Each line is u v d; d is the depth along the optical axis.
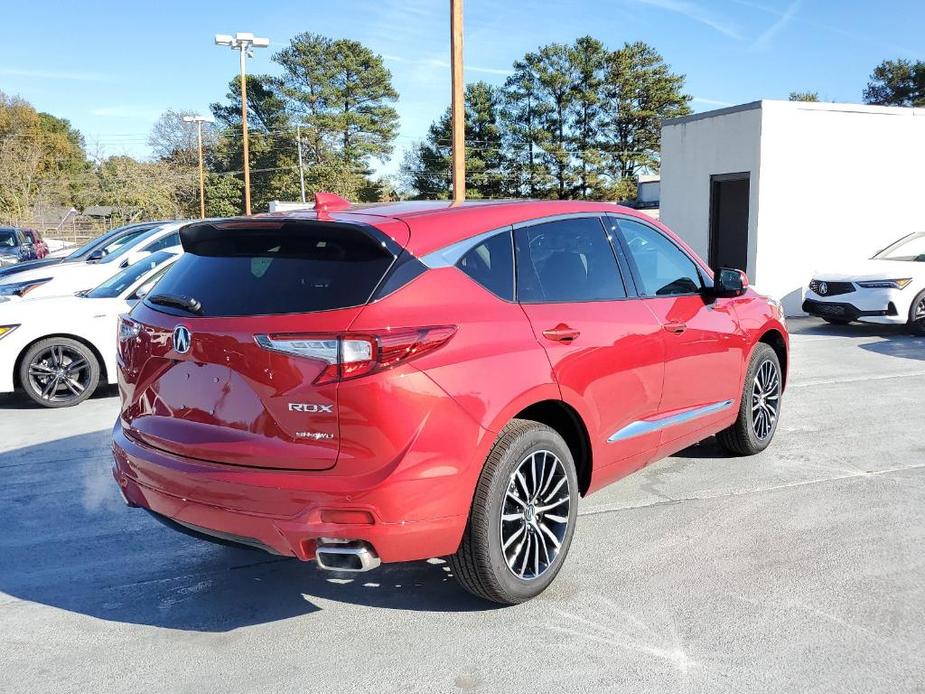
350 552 3.01
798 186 14.58
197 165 84.50
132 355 3.51
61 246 45.91
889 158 15.06
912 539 4.22
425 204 3.82
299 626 3.43
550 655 3.14
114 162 70.56
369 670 3.06
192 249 3.63
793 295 14.77
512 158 68.75
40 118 85.69
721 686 2.91
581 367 3.69
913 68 74.69
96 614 3.56
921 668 3.02
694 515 4.59
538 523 3.56
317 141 70.38
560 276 3.83
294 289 3.13
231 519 3.13
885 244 15.26
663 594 3.63
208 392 3.19
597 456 3.90
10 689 2.96
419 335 3.04
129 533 4.51
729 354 5.00
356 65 71.00
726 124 15.13
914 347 10.67
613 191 68.19
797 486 5.07
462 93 12.01
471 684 2.96
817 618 3.39
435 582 3.85
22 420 7.15
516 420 3.47
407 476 3.00
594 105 69.00
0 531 4.54
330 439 2.97
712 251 15.88
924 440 6.12
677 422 4.55
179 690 2.95
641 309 4.22
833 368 9.17
